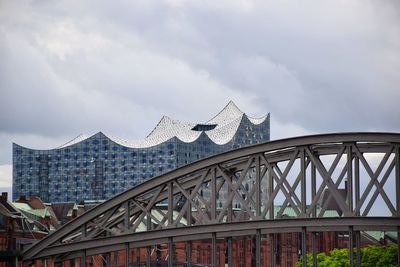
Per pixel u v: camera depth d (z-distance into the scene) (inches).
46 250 5511.8
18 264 5748.0
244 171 5231.3
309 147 5172.2
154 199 5354.3
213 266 5236.2
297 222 5152.6
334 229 5187.0
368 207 5103.3
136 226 5354.3
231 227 5231.3
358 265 5167.3
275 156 5383.9
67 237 6003.9
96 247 5413.4
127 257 5354.3
